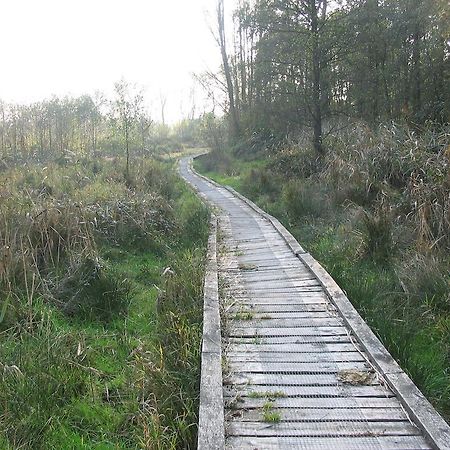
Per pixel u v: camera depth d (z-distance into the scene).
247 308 5.21
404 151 9.70
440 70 14.94
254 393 3.47
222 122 32.28
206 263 6.85
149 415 3.52
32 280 5.53
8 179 9.96
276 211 11.30
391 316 5.10
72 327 5.21
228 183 18.95
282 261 7.21
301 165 14.89
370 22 14.18
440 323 4.95
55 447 3.43
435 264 5.84
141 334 5.21
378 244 6.91
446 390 3.93
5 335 4.79
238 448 2.90
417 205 7.41
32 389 3.82
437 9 13.35
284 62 15.55
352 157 11.00
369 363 3.85
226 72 30.30
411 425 3.08
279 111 17.61
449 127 10.38
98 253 7.04
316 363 3.92
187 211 10.45
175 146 42.62
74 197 9.14
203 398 3.29
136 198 9.73
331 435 3.01
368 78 15.70
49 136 19.83
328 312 5.02
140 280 6.95
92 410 3.85
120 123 14.89
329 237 8.40
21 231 6.46
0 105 18.41
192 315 5.04
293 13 14.90
